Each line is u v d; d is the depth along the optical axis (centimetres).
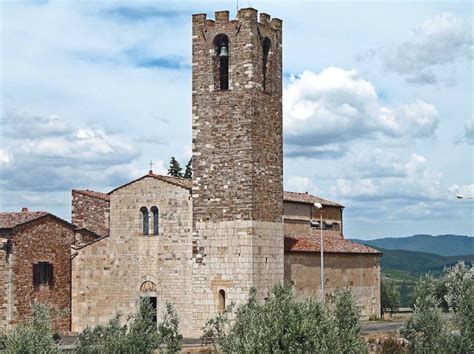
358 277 9319
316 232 9612
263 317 4400
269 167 7819
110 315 8212
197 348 6631
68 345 7025
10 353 4900
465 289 6125
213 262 7656
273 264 7750
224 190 7669
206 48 7862
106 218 8812
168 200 8056
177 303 7925
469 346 5734
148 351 5381
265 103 7831
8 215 8244
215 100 7781
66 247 8431
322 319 4369
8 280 7844
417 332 5844
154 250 8088
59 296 8312
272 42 7994
